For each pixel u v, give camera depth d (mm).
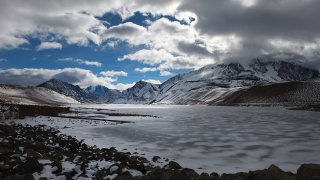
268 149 28844
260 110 130375
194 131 44906
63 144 25828
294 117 76688
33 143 22484
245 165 22016
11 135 27906
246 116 83812
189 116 87312
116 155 21047
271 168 15508
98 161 18719
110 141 34156
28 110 74062
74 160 18453
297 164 22469
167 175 14102
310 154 26266
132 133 42125
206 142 33656
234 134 40781
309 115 85875
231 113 103812
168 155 25828
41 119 60500
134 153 25688
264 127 50156
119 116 84688
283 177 14266
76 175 13992
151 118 77000
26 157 15391
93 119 68000
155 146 30875
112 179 13641
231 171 19891
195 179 14633
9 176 11984
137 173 15664
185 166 21391
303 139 35219
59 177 13172
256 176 15016
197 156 25484
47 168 14078
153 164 21000
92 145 30219
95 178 13570
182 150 28438
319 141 33594
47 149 21562
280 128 48156
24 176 12047
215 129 47750
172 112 120500
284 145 31016
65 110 93062
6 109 63656
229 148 29547
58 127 48094
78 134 40344
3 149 18141
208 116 86375
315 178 12188
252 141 34062
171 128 49312
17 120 55906
